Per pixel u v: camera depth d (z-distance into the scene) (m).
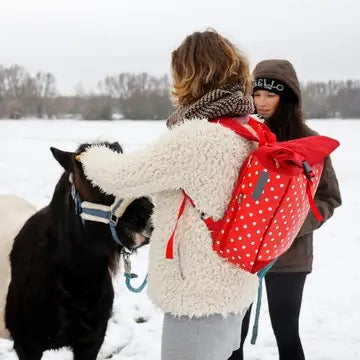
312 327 4.43
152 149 1.90
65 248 2.74
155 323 4.51
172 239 1.89
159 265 1.98
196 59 1.96
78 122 55.88
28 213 3.71
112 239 2.63
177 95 2.03
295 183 1.80
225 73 1.95
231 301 1.96
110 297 2.96
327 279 5.55
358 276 5.65
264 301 4.93
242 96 1.96
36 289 2.85
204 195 1.87
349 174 13.52
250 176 1.80
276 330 2.92
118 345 4.12
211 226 1.91
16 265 2.99
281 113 2.88
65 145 21.19
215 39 1.97
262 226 1.81
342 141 24.39
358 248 6.75
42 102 84.31
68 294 2.82
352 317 4.63
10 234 3.22
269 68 2.86
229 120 1.96
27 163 14.68
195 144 1.85
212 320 1.98
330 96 78.81
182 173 1.86
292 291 2.83
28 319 2.91
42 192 9.98
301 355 2.93
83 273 2.78
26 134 30.33
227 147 1.87
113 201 2.49
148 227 2.43
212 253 1.92
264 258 1.87
